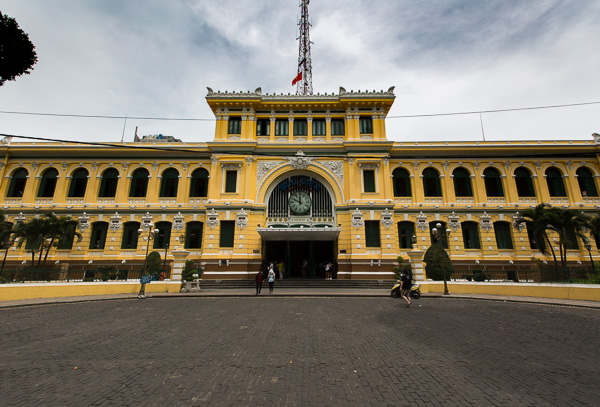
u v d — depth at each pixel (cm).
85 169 3231
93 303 1722
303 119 3200
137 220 3086
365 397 542
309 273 2911
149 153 3216
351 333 1006
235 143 3028
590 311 1425
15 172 3225
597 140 3148
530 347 848
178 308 1539
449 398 538
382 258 2788
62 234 2558
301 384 598
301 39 4066
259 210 2948
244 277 2741
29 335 994
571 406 508
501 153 3158
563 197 3077
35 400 526
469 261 2927
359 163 3020
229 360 740
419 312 1408
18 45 1381
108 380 618
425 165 3173
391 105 3177
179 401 525
